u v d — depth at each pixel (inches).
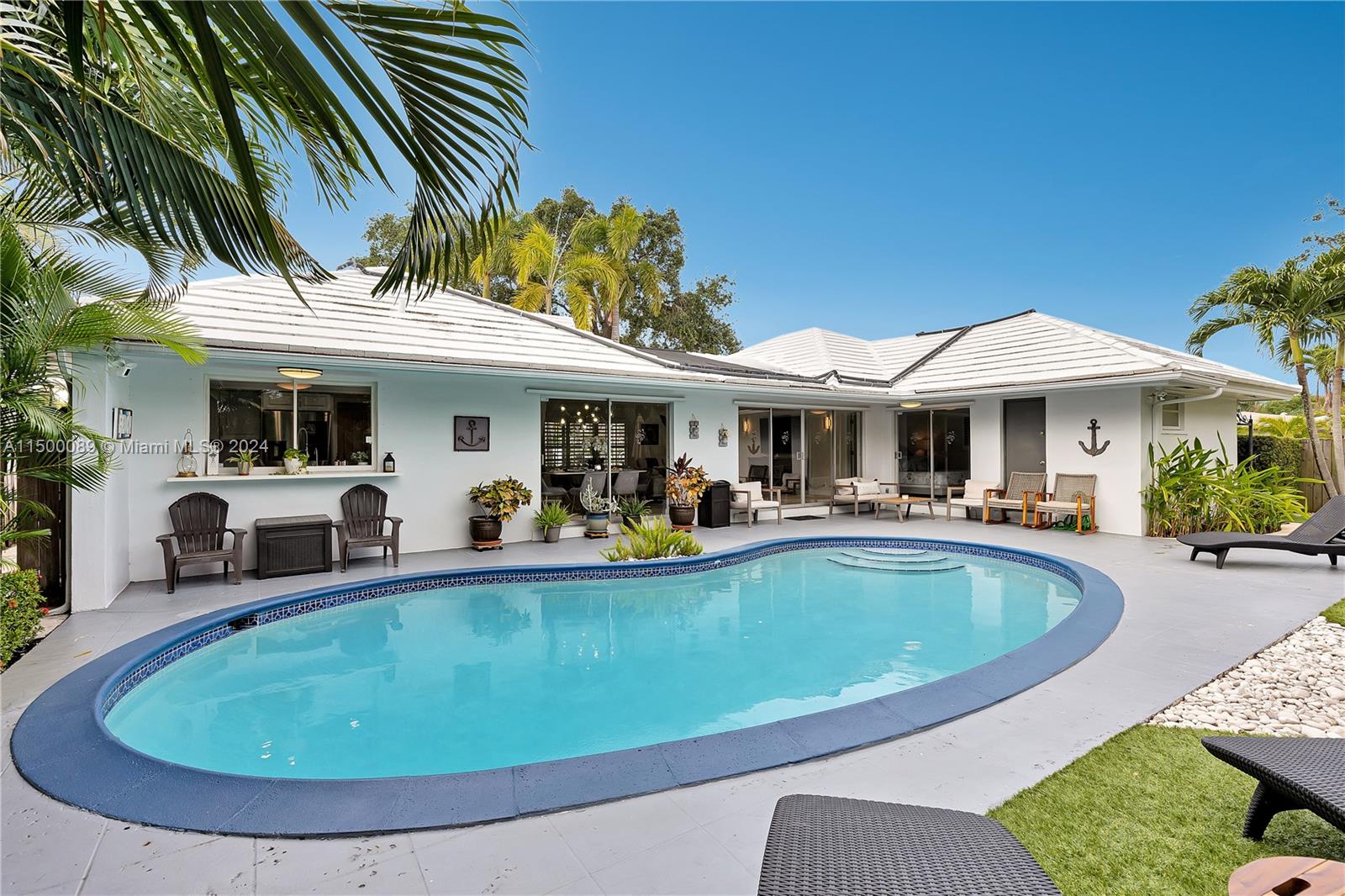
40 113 105.7
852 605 281.1
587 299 745.6
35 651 187.8
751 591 304.3
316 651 220.8
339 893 83.3
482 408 379.9
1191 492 409.4
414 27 59.3
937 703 141.7
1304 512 432.8
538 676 200.5
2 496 177.8
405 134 66.2
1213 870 86.8
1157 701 145.8
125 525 275.7
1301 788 82.0
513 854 91.0
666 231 960.9
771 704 179.6
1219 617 217.6
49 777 111.3
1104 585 262.7
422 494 359.9
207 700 180.5
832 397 513.3
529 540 399.5
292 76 60.4
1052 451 470.3
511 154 72.3
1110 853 90.5
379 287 90.4
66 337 171.0
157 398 290.4
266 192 128.0
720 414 496.4
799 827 76.3
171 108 120.6
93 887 84.7
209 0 53.1
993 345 559.5
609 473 441.1
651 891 83.3
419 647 225.6
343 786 107.2
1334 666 170.2
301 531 296.0
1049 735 128.3
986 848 71.8
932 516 522.0
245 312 330.6
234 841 94.3
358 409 343.9
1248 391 471.8
